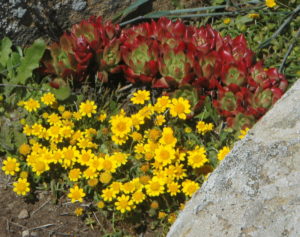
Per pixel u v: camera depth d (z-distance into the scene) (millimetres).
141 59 4660
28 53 4590
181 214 3545
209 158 4223
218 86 4477
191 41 4719
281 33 5215
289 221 3178
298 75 4812
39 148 4156
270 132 3684
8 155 4273
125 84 4867
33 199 4105
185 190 3918
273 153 3520
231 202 3377
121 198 3848
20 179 3988
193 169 4176
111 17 5098
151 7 5273
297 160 3430
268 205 3281
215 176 3568
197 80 4484
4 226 3941
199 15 5168
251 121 4383
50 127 4309
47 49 4742
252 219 3254
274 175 3402
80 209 3949
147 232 3949
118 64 4789
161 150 3998
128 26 5227
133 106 4688
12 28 4699
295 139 3551
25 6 4668
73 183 4102
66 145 4332
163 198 4016
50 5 4793
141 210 3971
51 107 4508
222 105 4484
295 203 3230
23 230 3934
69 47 4633
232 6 5395
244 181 3438
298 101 3793
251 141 3684
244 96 4406
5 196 4121
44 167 4020
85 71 4695
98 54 4648
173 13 5133
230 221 3293
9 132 4371
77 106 4551
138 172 4098
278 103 3891
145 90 4656
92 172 3971
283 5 5332
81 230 3959
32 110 4477
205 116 4492
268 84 4398
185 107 4316
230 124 4449
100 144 4344
